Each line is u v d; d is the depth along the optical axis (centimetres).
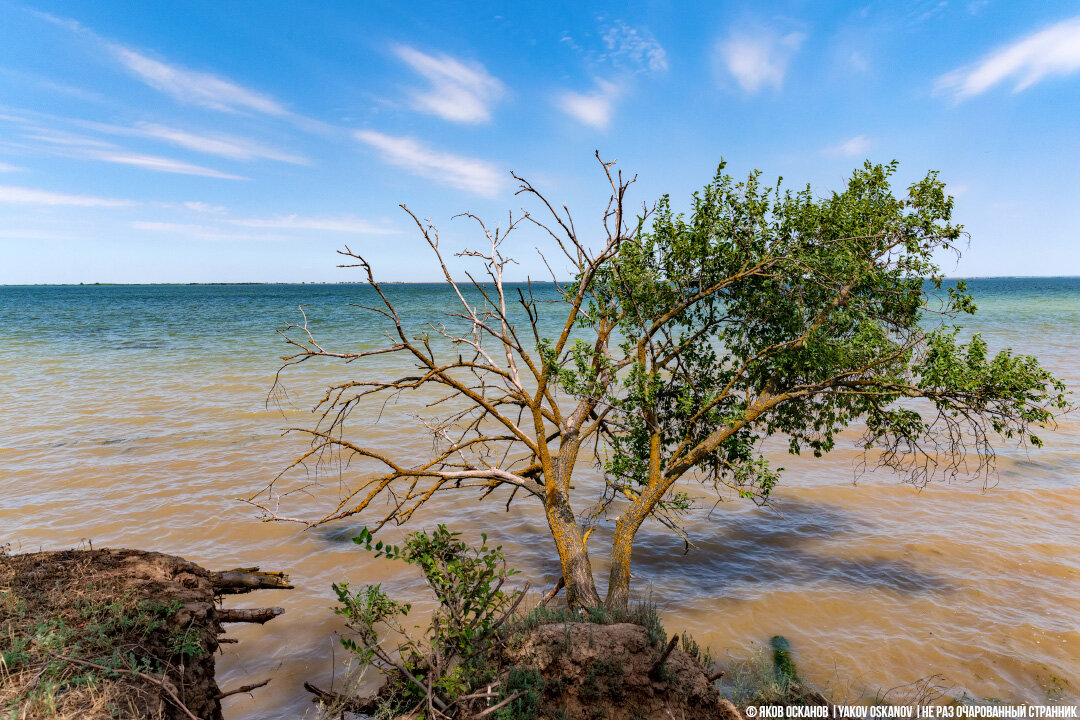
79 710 409
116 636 504
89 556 657
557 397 2369
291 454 1692
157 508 1291
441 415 2145
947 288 769
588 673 561
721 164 828
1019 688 724
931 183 784
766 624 890
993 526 1227
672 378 880
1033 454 1697
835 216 803
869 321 749
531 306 806
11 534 1145
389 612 577
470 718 505
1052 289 17925
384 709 577
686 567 1094
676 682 576
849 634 856
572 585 755
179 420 2056
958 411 709
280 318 7419
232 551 1111
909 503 1370
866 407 796
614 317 862
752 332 871
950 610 912
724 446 852
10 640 479
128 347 4147
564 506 802
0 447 1712
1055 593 952
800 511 1342
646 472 870
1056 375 2816
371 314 8194
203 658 541
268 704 699
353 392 2533
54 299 14300
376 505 1359
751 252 830
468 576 570
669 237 842
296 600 943
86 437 1831
